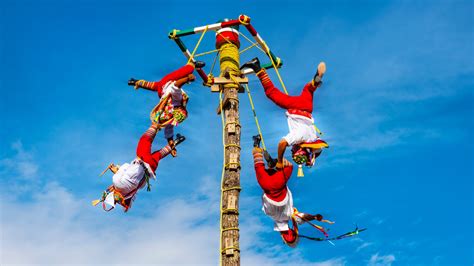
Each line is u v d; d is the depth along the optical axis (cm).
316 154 905
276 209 898
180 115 937
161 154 934
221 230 869
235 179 902
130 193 927
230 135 939
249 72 1065
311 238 921
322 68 894
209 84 997
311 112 905
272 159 918
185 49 1064
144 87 971
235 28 1074
